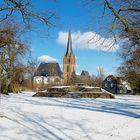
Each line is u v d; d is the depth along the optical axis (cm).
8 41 2369
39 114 1762
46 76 12488
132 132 1209
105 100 3562
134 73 6300
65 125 1355
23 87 7419
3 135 1066
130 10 1225
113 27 1259
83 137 1080
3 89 4756
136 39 1296
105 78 9725
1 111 1848
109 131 1221
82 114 1825
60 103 2833
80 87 4434
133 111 2106
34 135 1088
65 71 14050
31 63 5659
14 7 1427
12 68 4731
